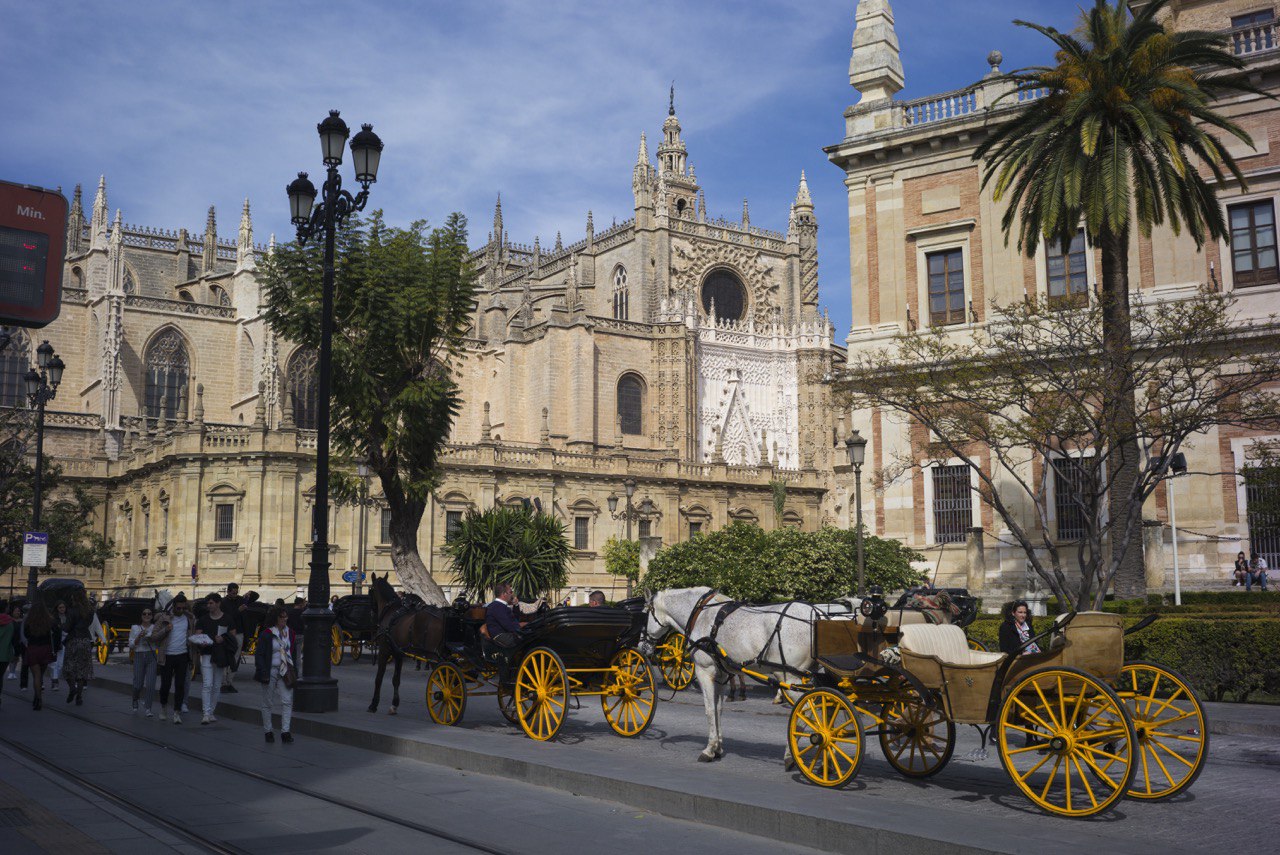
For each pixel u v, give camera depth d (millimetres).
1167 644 21969
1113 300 27156
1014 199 32062
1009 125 31516
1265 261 36469
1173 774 14047
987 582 39531
